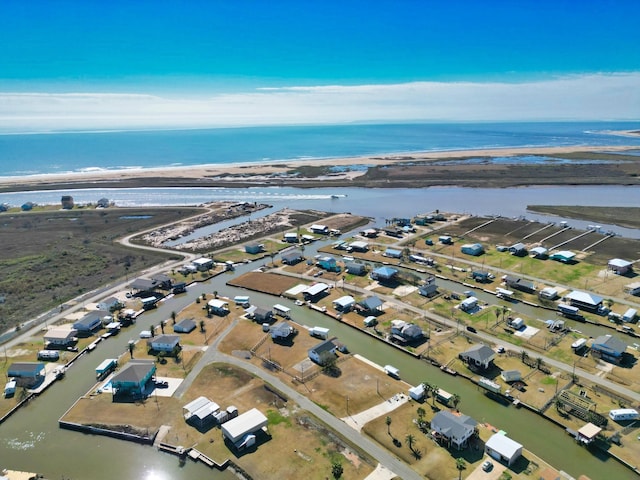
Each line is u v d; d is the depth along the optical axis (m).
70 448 66.62
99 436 68.88
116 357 91.12
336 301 111.19
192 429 69.12
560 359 86.50
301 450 64.44
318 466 61.53
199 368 85.38
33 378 82.00
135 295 120.12
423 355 89.25
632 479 59.44
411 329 94.75
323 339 96.12
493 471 60.09
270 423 70.12
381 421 70.38
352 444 65.56
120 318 106.56
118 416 72.25
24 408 76.12
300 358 88.44
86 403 75.81
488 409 73.94
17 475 60.34
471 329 98.56
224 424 67.44
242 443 64.75
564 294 115.56
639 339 93.88
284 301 116.94
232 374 83.19
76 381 83.50
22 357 90.25
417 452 63.78
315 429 68.69
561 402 72.94
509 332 97.06
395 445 65.19
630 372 81.50
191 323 100.75
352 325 102.44
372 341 96.62
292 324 103.44
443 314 105.94
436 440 66.06
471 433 66.00
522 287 119.00
